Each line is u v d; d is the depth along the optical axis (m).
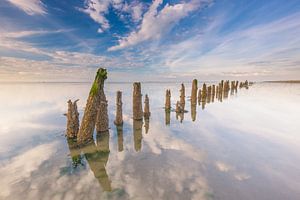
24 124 14.25
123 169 7.17
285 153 8.51
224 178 6.39
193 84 22.23
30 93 45.03
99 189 5.82
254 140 10.34
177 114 17.56
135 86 14.55
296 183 6.07
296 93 38.47
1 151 9.07
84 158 8.24
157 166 7.36
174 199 5.27
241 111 18.80
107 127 11.88
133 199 5.30
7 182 6.27
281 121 14.61
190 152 8.74
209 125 13.67
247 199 5.26
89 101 9.60
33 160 8.06
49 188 5.89
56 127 13.40
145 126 13.51
